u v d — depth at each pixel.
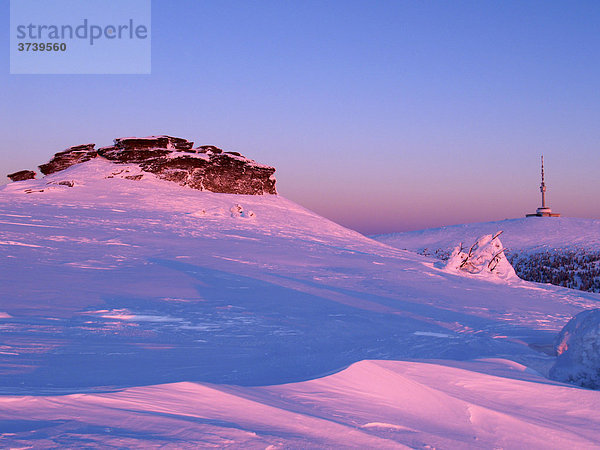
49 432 2.17
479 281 30.55
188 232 37.44
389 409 3.85
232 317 12.10
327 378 4.50
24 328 8.73
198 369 6.27
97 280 16.58
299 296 16.66
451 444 3.16
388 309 15.54
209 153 72.06
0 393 2.93
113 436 2.21
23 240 25.00
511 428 3.76
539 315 17.81
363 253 38.62
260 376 6.02
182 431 2.43
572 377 6.67
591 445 3.64
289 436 2.66
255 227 46.84
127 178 62.84
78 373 5.38
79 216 38.97
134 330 9.70
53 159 67.50
